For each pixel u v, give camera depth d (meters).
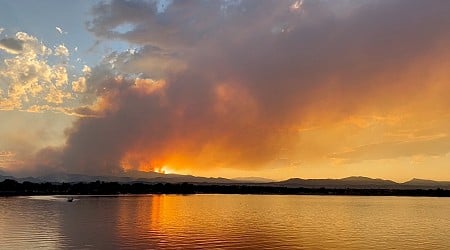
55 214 89.56
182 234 58.12
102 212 98.38
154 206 132.38
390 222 81.25
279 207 137.00
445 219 89.12
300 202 184.62
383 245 50.47
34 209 104.81
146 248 46.25
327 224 75.81
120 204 139.25
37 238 52.03
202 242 51.03
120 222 74.31
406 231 65.12
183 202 171.25
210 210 116.56
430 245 50.75
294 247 48.28
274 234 59.50
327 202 188.38
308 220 84.56
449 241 53.94
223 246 48.34
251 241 52.25
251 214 101.19
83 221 74.69
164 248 46.47
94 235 55.50
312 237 56.75
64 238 52.34
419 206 152.62
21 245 46.97
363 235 59.47
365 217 94.19
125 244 48.62
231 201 190.88
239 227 68.75
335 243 51.47
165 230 62.78
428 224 77.25
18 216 82.94
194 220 81.56
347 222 80.38
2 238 51.97
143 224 71.38
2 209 104.06
